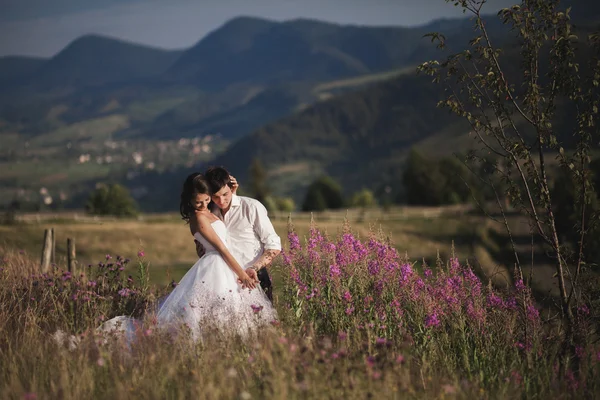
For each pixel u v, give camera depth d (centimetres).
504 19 623
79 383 436
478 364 520
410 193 9369
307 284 618
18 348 534
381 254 633
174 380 449
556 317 602
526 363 518
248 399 397
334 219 5378
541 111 614
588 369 500
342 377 420
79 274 760
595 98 597
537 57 612
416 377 472
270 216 5366
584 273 613
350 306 578
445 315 581
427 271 623
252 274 607
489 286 600
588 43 602
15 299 672
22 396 418
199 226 610
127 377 458
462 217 5350
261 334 516
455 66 628
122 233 4053
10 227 3916
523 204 622
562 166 613
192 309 586
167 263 3581
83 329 575
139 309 655
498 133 622
